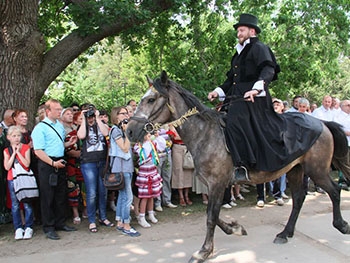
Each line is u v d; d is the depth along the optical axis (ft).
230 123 13.07
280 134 13.29
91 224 16.76
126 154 16.03
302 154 13.65
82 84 51.29
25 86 21.44
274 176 13.69
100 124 16.74
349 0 33.14
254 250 13.83
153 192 17.46
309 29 33.83
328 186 14.23
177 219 18.61
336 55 35.73
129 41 30.81
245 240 14.93
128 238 15.81
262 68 12.91
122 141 15.62
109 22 22.40
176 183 20.84
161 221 18.29
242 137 12.85
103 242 15.37
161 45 32.60
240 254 13.44
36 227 17.47
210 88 29.71
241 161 12.66
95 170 16.74
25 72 21.40
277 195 21.52
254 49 13.20
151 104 12.74
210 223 13.00
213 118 13.33
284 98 34.88
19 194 15.44
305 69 32.96
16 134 15.62
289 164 13.67
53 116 16.19
